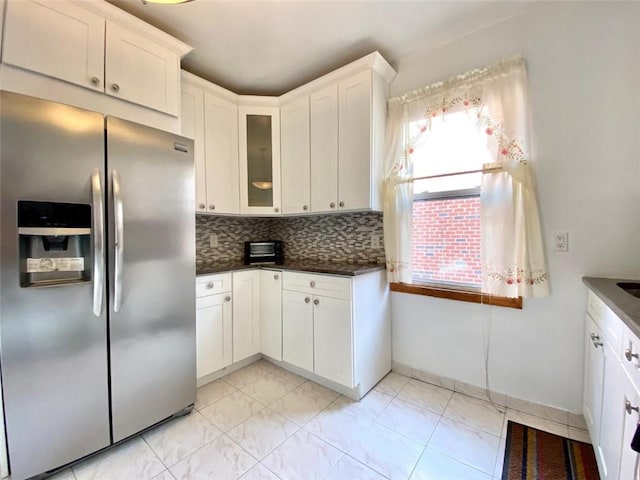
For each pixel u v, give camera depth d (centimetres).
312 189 240
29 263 128
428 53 211
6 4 129
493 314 190
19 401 123
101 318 143
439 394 202
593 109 158
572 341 166
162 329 166
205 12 172
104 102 158
